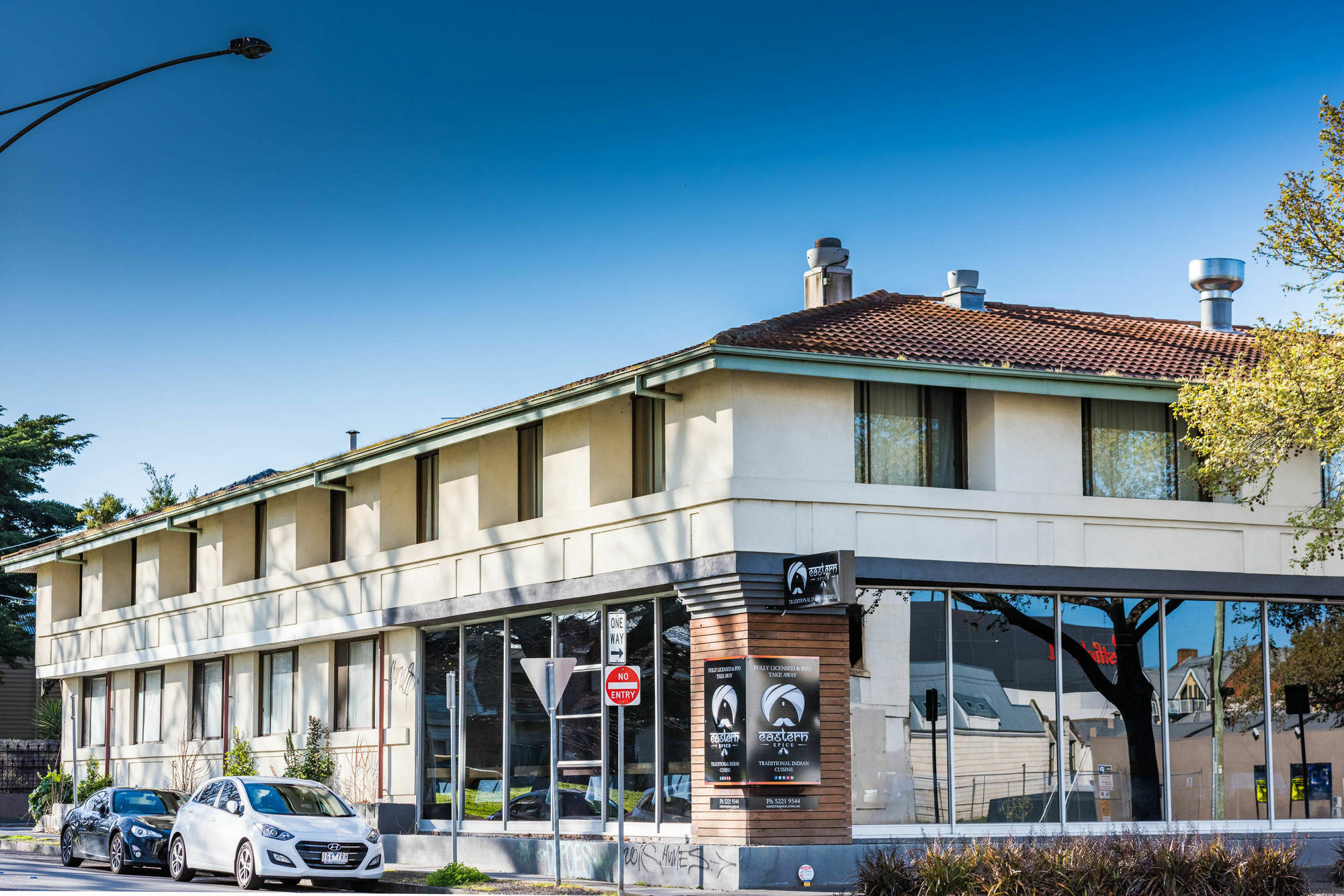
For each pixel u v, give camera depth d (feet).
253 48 50.65
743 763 64.28
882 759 67.00
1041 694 70.44
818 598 63.72
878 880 51.72
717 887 63.57
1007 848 51.37
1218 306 89.86
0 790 148.77
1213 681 74.13
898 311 79.15
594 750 74.90
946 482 71.05
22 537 177.17
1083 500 71.41
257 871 68.03
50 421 188.75
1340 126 63.77
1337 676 76.64
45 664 129.18
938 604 69.26
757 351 65.26
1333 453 69.72
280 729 100.53
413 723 87.35
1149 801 71.56
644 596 72.79
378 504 90.89
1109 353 75.51
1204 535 73.77
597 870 69.87
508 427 77.61
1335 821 75.15
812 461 67.62
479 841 76.84
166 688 113.60
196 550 112.06
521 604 77.92
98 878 74.69
